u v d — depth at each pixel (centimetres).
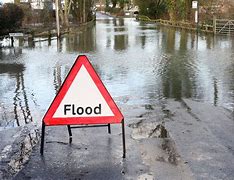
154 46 2597
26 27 3734
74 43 2869
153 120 764
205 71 1443
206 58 1859
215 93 1054
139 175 483
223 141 622
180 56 1961
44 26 4106
